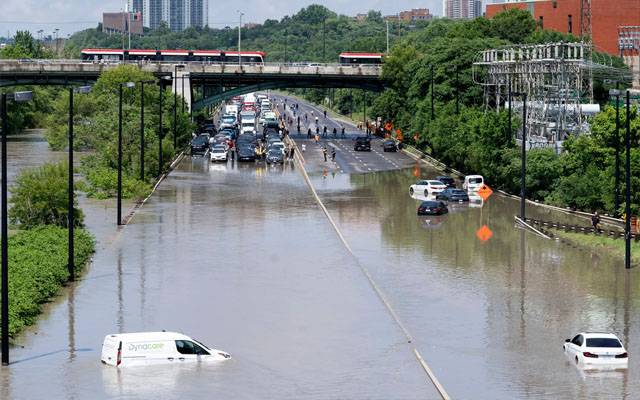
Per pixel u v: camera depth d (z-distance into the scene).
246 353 134.25
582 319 152.25
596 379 123.69
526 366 129.25
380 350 136.38
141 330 144.25
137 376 124.31
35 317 151.50
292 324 148.50
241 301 161.38
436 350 136.62
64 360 130.75
